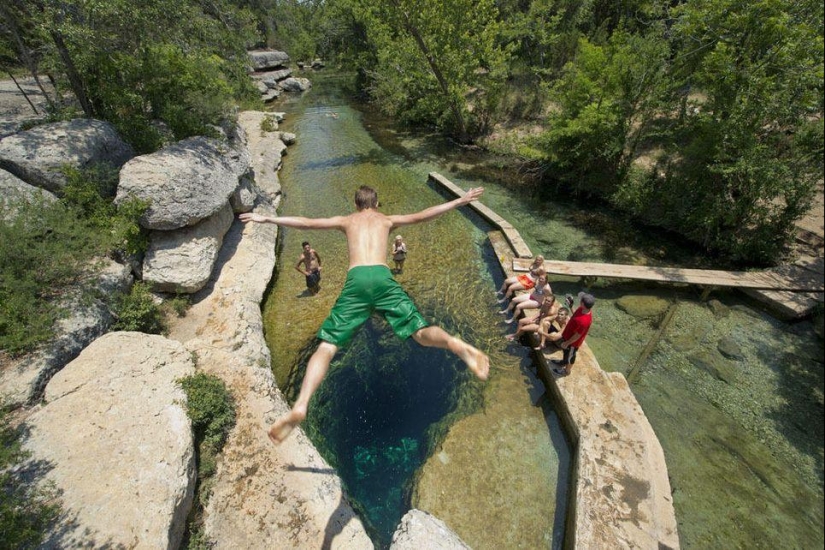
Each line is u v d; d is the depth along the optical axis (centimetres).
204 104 1595
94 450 557
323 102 3369
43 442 560
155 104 1438
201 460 616
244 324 921
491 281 1170
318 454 676
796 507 637
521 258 1207
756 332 977
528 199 1670
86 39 1095
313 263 1066
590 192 1652
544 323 901
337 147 2266
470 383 862
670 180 1365
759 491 660
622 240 1369
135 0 1162
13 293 729
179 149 1164
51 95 1670
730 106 1114
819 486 657
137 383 662
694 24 1223
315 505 590
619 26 1516
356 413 794
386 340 963
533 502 651
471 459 715
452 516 632
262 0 4544
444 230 1432
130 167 1005
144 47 1291
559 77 2292
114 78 1284
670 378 866
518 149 1884
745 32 1117
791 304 1007
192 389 667
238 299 987
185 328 902
